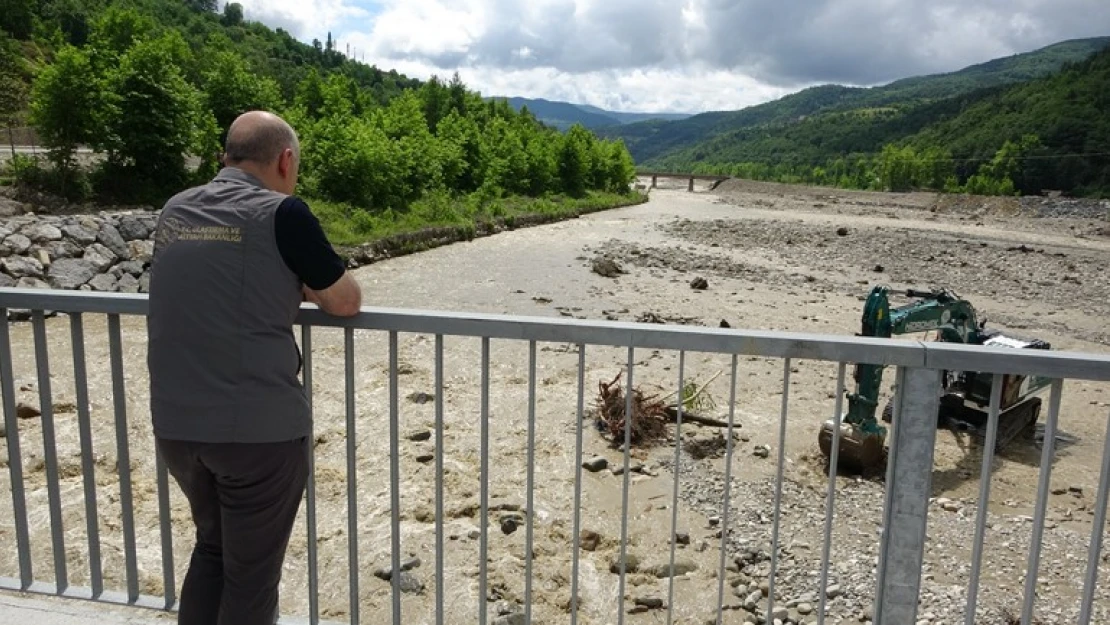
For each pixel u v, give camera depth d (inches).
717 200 2586.1
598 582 218.4
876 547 245.1
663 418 348.8
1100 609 211.6
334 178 1044.5
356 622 118.7
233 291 92.0
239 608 99.2
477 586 209.2
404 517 251.1
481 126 2383.1
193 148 911.0
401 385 403.5
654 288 784.3
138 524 240.4
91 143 788.0
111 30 1549.0
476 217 1218.6
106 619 123.2
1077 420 419.8
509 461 307.7
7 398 121.6
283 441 95.2
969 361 94.2
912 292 361.1
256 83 1165.1
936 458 343.0
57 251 612.1
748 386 438.3
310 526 114.7
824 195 2832.2
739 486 294.4
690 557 234.7
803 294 790.5
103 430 316.8
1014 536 259.3
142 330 501.0
